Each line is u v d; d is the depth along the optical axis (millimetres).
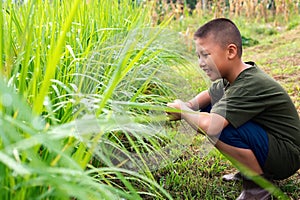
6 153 838
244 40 7777
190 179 2279
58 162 1074
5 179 991
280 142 2074
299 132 2150
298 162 2148
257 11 9094
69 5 2314
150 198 2061
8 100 867
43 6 2281
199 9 7938
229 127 2045
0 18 1163
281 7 8859
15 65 1325
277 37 7977
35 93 1250
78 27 2396
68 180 930
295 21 8961
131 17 3225
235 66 2115
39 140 828
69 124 984
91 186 1070
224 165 2486
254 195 2025
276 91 2084
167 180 2193
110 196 1016
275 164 2064
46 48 1902
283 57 5852
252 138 2043
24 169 767
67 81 1837
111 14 3031
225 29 2059
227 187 2234
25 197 1019
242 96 2035
